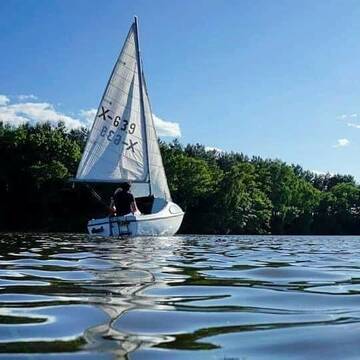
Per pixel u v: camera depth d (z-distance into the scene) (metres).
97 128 23.55
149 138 24.14
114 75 23.36
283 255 11.62
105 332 3.29
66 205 53.75
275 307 4.38
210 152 109.81
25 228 53.88
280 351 2.91
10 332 3.27
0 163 54.50
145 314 3.90
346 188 92.50
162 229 21.06
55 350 2.84
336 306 4.46
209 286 5.65
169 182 65.25
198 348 2.94
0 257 9.45
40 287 5.31
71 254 10.21
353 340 3.17
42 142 55.44
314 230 88.06
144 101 24.12
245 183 74.25
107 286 5.40
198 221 66.50
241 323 3.67
